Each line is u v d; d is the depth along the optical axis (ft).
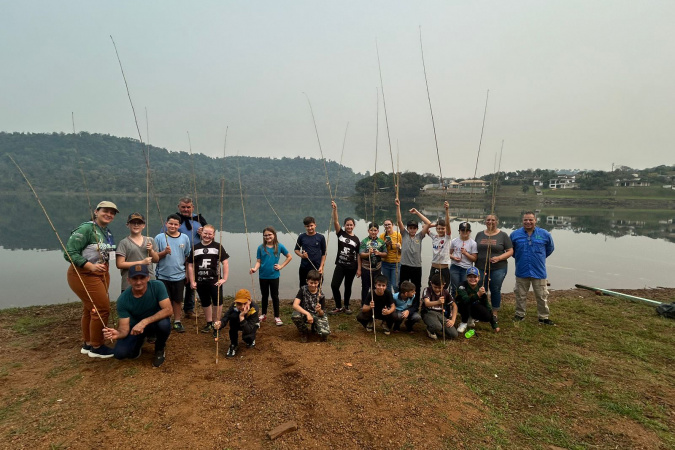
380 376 12.69
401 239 22.36
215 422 9.99
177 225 17.47
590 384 13.14
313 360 13.71
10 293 29.99
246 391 11.60
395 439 9.38
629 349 16.40
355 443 9.23
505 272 19.54
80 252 13.71
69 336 17.01
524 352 15.93
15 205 140.87
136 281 12.77
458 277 20.81
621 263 46.52
